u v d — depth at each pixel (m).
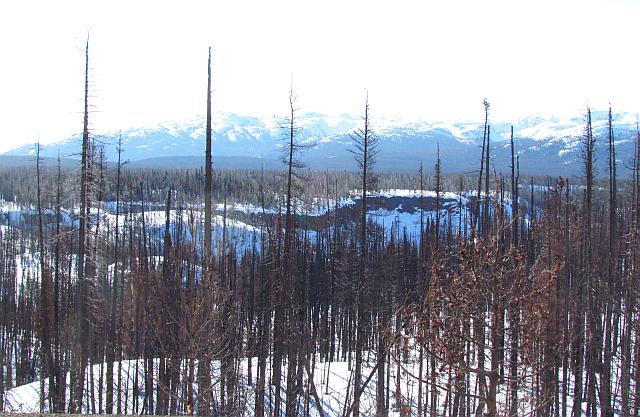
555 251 17.84
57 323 24.94
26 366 45.31
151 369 24.56
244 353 18.92
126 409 26.95
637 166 25.83
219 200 87.75
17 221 90.56
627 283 22.06
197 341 14.44
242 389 21.77
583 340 23.19
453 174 121.62
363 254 24.34
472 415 18.62
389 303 33.38
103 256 27.22
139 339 27.59
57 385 24.94
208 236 17.38
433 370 12.36
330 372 35.84
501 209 10.03
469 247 10.10
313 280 41.81
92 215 22.36
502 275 9.47
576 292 22.91
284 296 24.61
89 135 20.38
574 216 26.00
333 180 112.62
